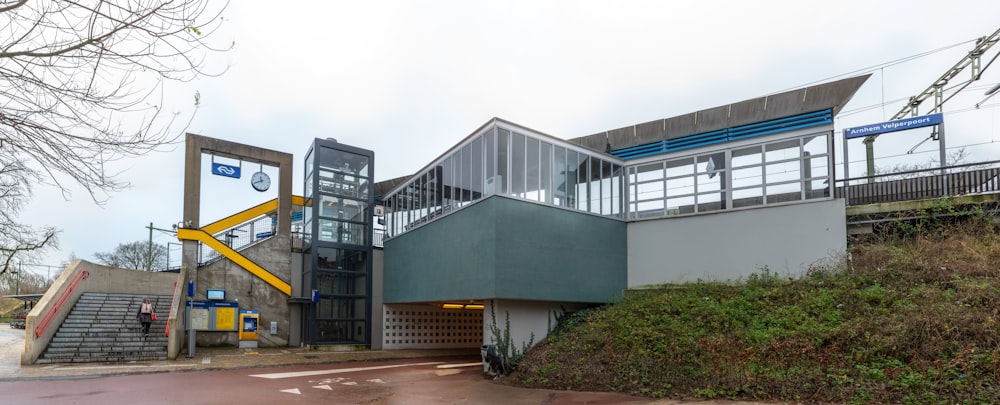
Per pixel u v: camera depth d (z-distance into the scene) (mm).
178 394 11375
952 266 12594
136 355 17516
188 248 22422
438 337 25109
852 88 16578
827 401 8922
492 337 15727
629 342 13328
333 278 24250
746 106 18562
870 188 17453
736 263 17719
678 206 19625
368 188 25781
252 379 14102
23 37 4508
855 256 15188
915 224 15883
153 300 22094
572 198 18391
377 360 20453
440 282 18828
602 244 19141
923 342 9477
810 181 17031
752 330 11945
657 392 10781
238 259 23609
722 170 18859
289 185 25844
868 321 10719
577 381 12477
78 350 16828
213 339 22531
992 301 10289
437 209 19859
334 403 10758
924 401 8172
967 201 15109
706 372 10930
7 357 16656
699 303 14539
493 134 16328
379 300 25375
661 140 20469
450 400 11203
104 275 21969
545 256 16984
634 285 19672
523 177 16812
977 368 8539
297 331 24703
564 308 17766
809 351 10438
